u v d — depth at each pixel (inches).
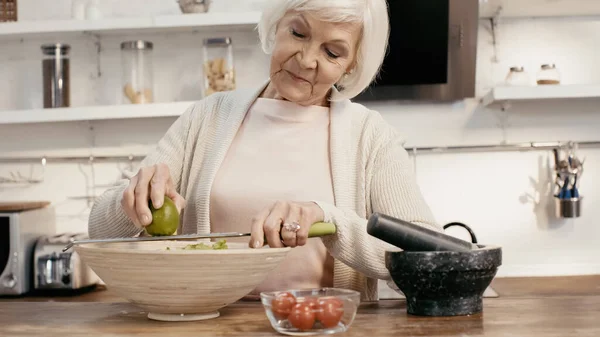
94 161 126.1
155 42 126.4
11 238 110.3
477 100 123.3
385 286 108.6
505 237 123.3
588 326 43.4
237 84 125.7
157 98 126.3
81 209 126.3
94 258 45.2
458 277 46.1
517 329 42.7
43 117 116.9
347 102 64.1
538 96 112.6
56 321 47.1
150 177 50.0
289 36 55.1
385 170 60.5
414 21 117.9
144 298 45.3
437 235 47.0
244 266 44.8
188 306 45.3
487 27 123.8
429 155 123.5
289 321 41.6
